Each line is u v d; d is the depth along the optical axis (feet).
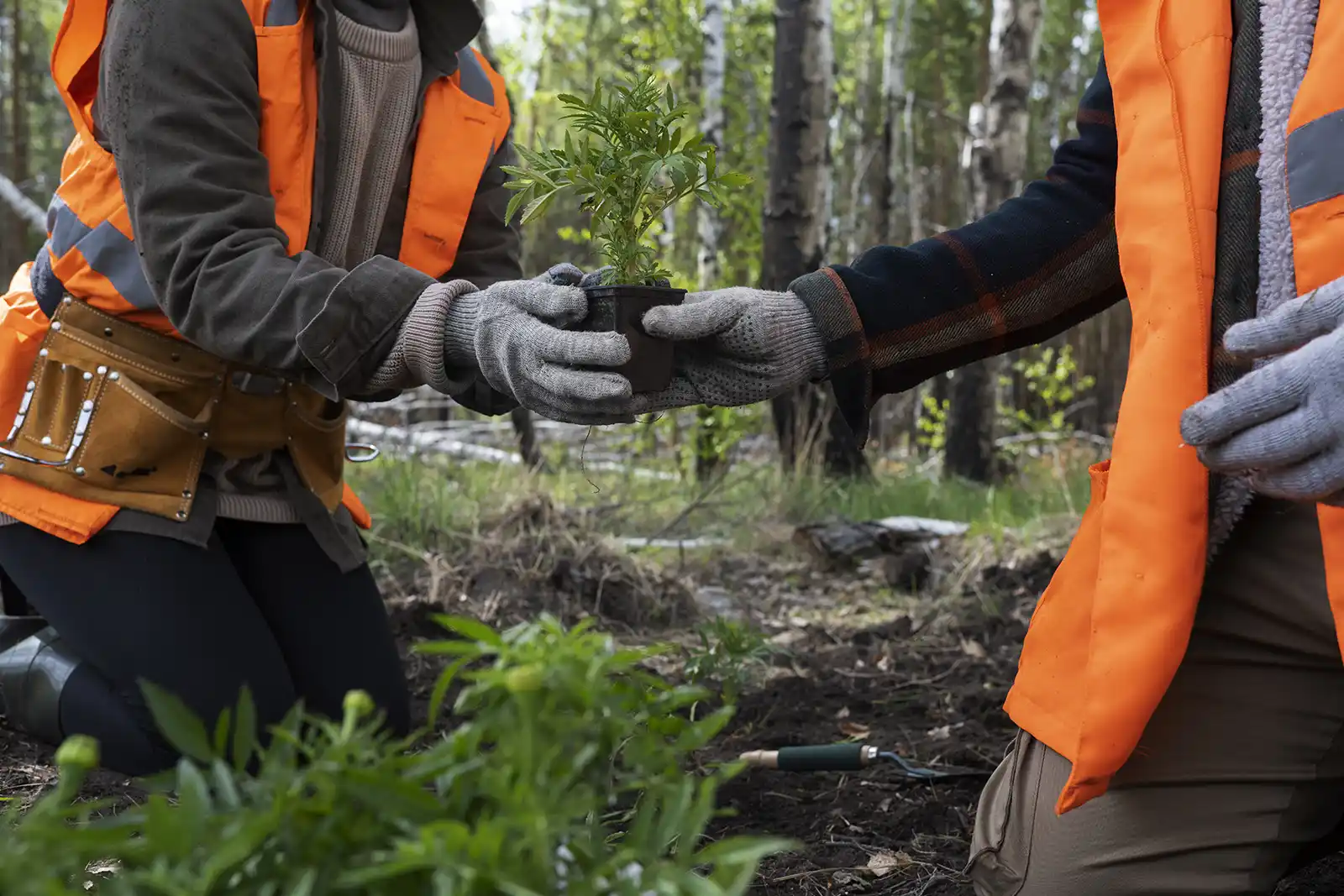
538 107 50.80
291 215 6.55
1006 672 11.04
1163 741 4.80
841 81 58.18
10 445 6.83
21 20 56.70
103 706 6.93
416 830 2.28
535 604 12.87
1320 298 4.00
